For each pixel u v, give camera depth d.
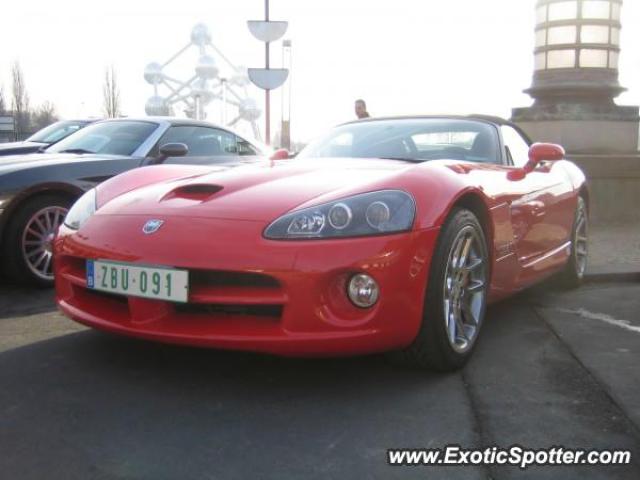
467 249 2.88
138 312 2.56
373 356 2.96
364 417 2.34
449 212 2.69
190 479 1.91
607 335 3.43
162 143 5.74
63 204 4.53
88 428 2.23
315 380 2.68
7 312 3.78
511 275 3.42
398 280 2.45
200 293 2.45
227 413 2.36
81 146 5.67
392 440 2.16
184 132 6.05
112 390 2.55
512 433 2.22
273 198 2.65
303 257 2.38
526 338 3.36
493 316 3.84
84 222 2.88
